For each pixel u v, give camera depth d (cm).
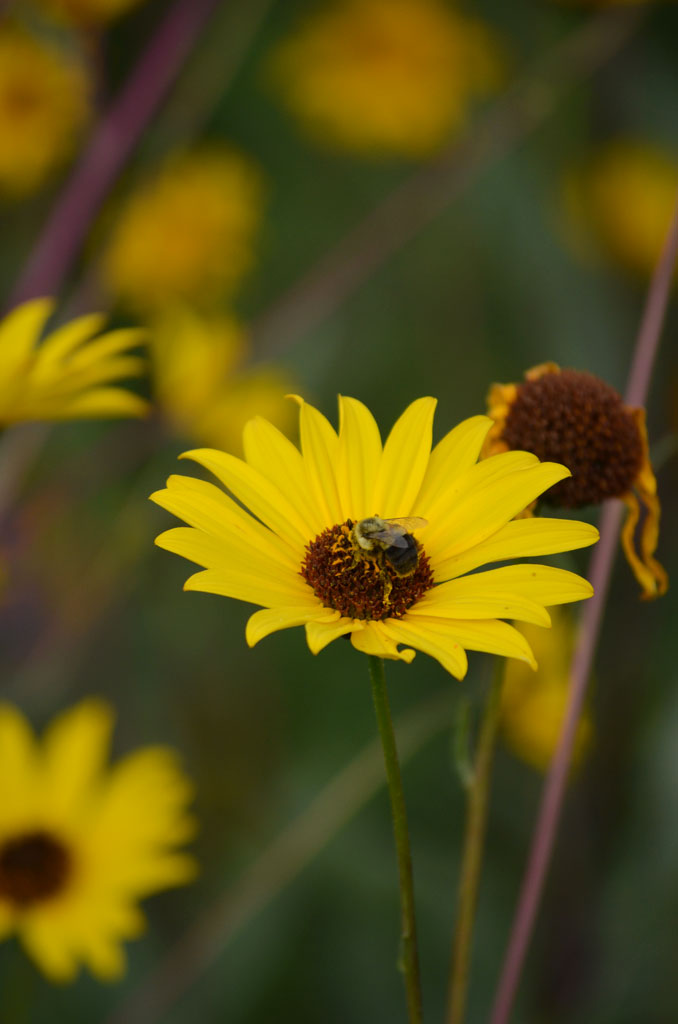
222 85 87
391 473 60
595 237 104
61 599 84
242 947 75
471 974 76
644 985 73
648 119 96
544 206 97
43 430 78
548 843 62
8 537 85
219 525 58
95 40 83
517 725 73
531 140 99
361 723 86
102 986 75
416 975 57
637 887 74
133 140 83
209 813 82
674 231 66
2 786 74
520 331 101
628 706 78
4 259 101
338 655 91
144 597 90
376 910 76
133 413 68
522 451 60
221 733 89
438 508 60
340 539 59
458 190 90
